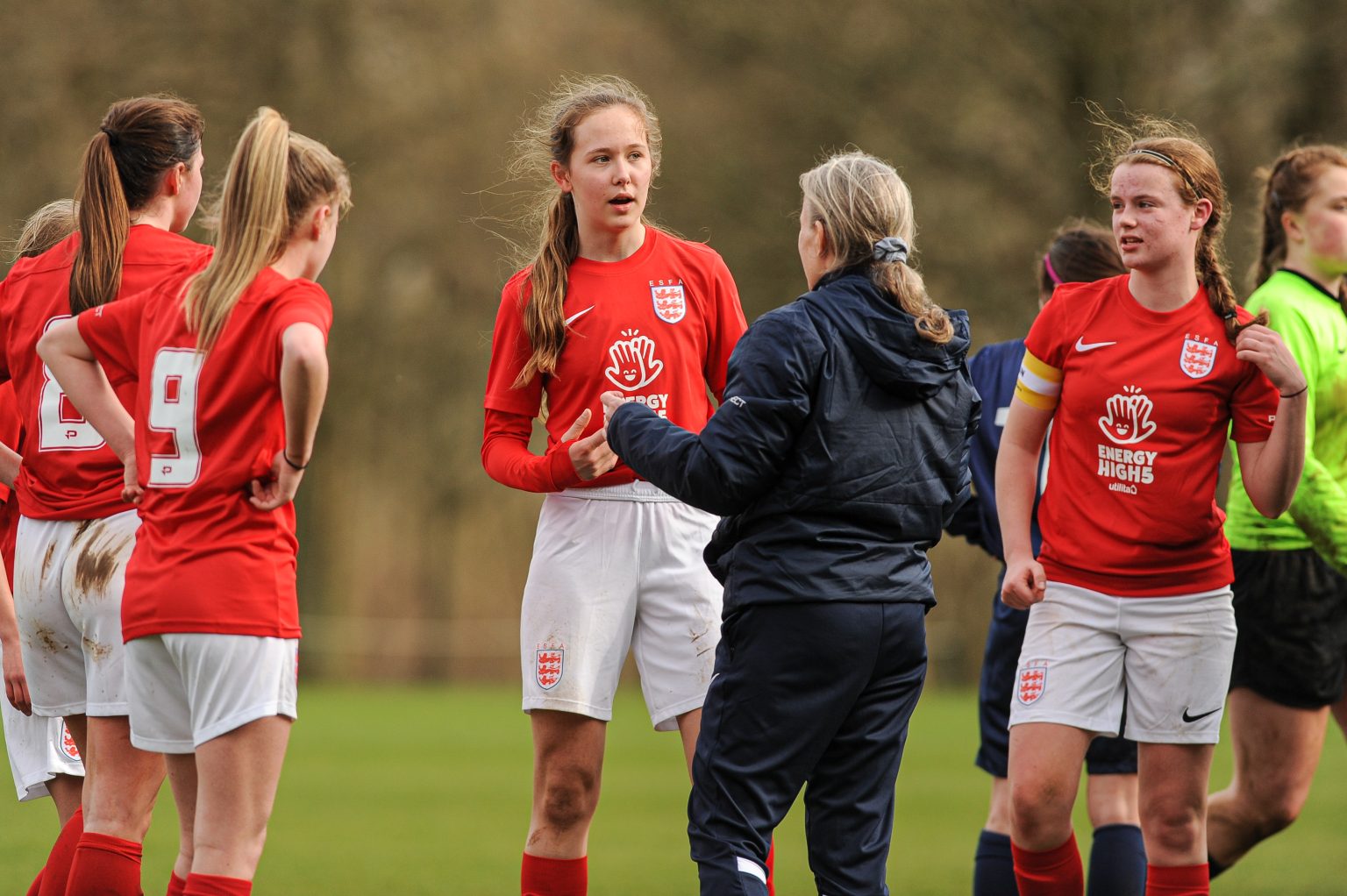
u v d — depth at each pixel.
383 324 82.56
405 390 82.50
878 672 15.41
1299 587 20.53
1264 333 16.34
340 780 42.03
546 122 18.38
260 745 14.70
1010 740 17.38
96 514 17.05
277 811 35.62
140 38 72.69
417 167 79.44
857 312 15.12
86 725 17.73
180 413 14.83
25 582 17.42
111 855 16.20
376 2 77.38
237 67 74.44
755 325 15.28
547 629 17.73
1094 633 17.05
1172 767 16.91
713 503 14.93
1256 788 20.95
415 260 82.88
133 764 16.59
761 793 15.11
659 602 18.02
